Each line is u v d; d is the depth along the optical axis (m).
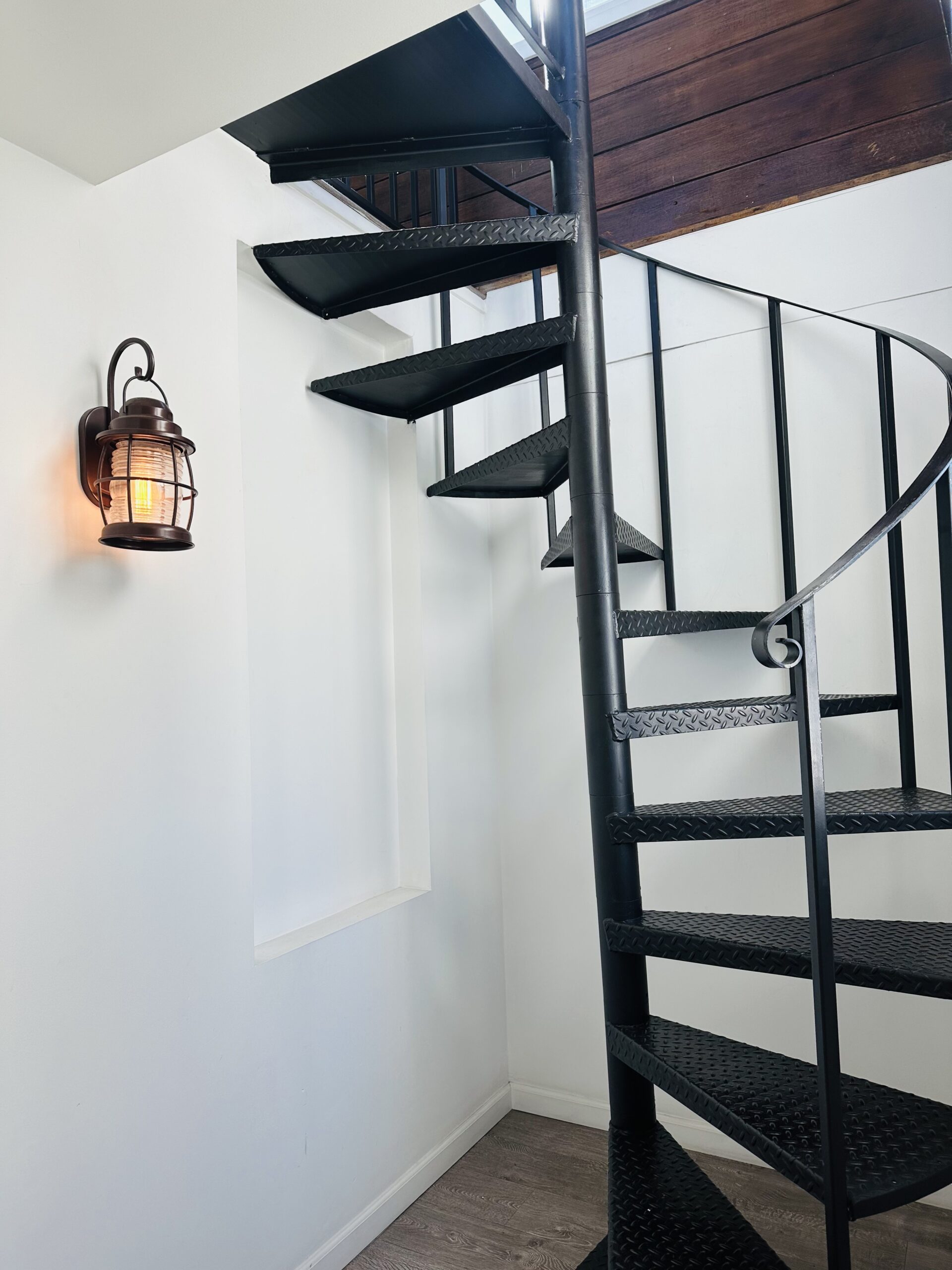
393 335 2.89
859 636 2.66
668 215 2.97
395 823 2.91
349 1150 2.37
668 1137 2.34
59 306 1.71
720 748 2.86
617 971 2.34
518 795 3.22
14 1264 1.53
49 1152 1.60
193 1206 1.88
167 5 1.28
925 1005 2.57
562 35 2.37
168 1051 1.85
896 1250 2.30
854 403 2.68
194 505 1.99
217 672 2.03
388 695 2.92
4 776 1.56
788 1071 2.03
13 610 1.59
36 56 1.38
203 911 1.95
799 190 2.77
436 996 2.82
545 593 3.20
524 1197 2.61
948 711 2.21
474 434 3.24
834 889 2.68
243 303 2.40
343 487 2.76
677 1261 1.81
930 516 2.57
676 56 2.97
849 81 2.71
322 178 2.20
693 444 2.91
